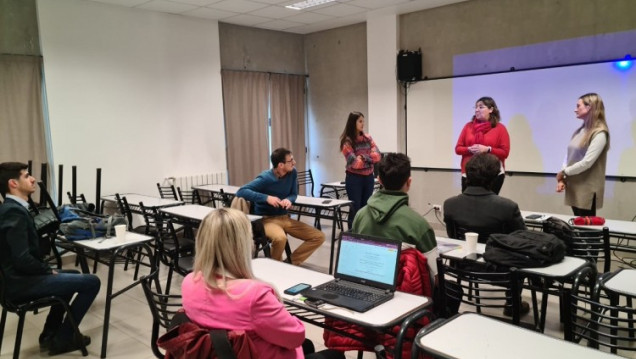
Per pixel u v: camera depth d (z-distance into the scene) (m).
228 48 6.62
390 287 1.91
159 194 5.86
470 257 2.41
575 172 3.62
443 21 5.83
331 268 4.16
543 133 5.14
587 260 2.39
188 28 6.05
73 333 2.86
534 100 5.17
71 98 5.04
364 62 6.80
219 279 1.41
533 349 1.38
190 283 1.46
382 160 2.28
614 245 3.05
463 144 4.46
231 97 6.64
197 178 6.19
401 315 1.72
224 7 5.60
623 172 4.63
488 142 4.21
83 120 5.15
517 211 2.60
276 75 7.18
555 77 4.99
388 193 2.24
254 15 6.07
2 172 2.68
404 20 6.18
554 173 5.09
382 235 2.18
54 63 4.89
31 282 2.65
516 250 2.24
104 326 2.83
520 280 2.32
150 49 5.69
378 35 6.30
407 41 6.19
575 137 3.71
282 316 1.40
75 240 3.08
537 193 5.25
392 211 2.18
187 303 1.43
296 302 1.87
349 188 4.86
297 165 7.60
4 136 4.61
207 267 1.41
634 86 4.49
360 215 2.31
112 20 5.32
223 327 1.36
